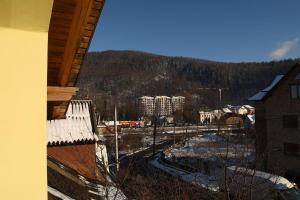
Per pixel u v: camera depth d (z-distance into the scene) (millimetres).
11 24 2158
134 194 6594
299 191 14430
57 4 3615
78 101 16781
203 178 7258
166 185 6895
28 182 2074
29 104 2137
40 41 2219
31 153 2102
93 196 5996
